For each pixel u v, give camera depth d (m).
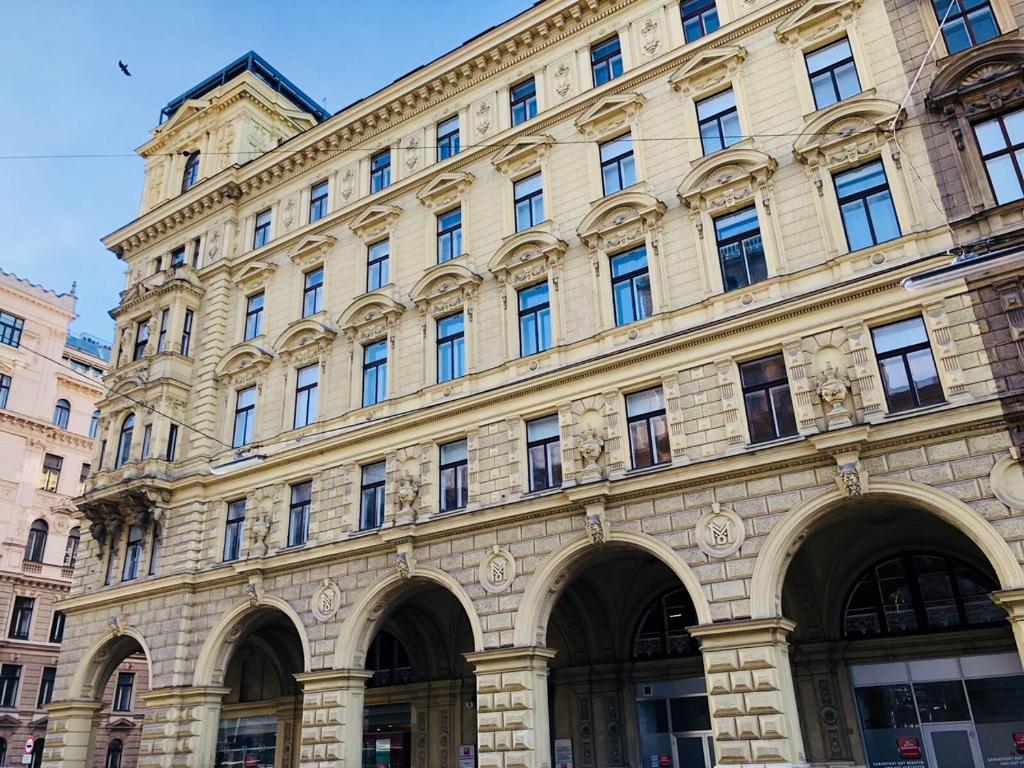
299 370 30.98
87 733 31.69
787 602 22.75
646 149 25.17
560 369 23.45
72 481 56.16
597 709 25.06
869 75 22.00
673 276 23.17
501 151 28.31
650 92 25.89
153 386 33.38
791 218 21.89
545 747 20.78
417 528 24.52
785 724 17.61
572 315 24.53
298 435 29.36
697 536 20.06
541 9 28.27
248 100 38.75
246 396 32.31
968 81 20.33
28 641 49.94
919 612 21.67
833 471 18.86
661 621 25.50
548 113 27.52
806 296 20.28
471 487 24.28
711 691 18.66
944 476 17.67
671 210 23.91
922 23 21.70
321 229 32.72
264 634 32.09
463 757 26.75
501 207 27.64
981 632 20.45
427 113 31.45
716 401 21.06
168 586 29.91
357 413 28.03
